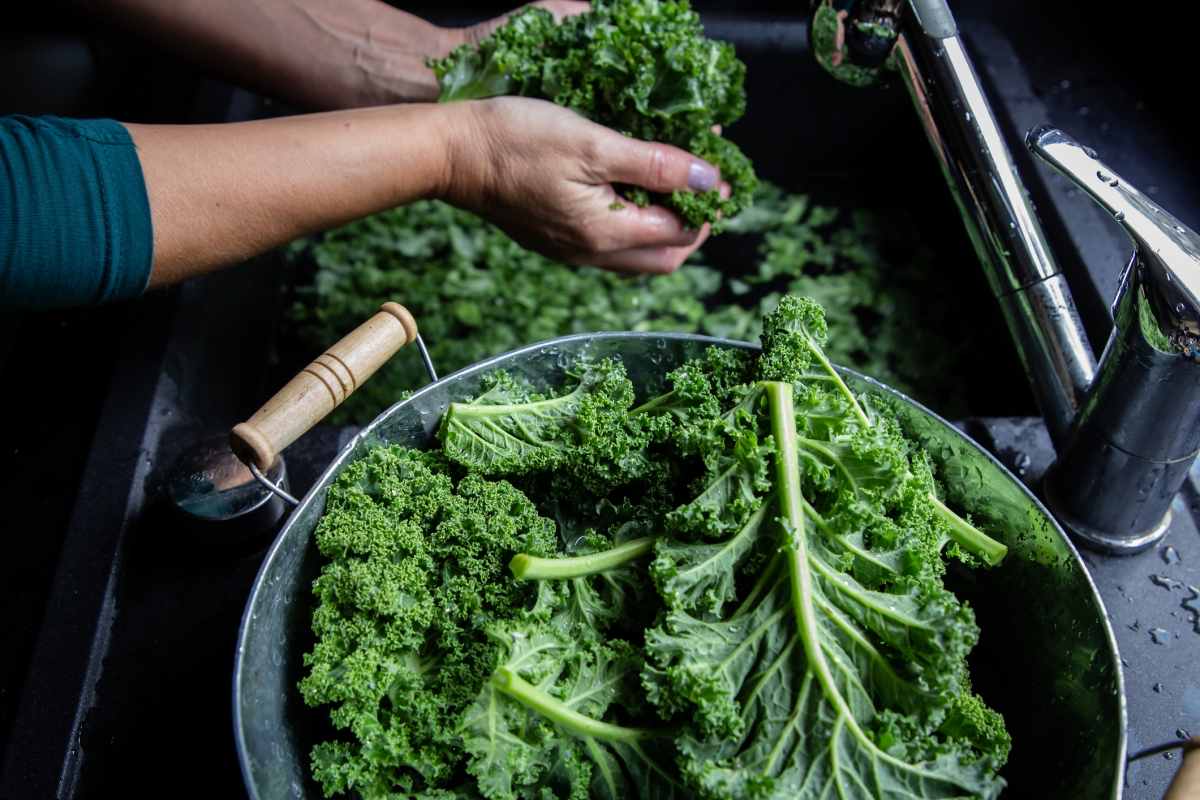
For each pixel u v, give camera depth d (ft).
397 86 3.98
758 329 4.62
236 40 3.87
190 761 2.67
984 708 2.23
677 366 2.69
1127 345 2.49
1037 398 3.12
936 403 4.41
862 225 5.17
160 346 3.53
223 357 3.96
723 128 5.28
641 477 2.46
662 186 3.54
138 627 2.90
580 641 2.19
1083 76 4.73
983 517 2.49
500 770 1.96
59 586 2.93
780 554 2.14
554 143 3.35
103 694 2.76
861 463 2.20
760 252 5.03
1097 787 1.94
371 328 2.42
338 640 2.15
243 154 2.91
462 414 2.49
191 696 2.76
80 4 3.75
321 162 3.05
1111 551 2.97
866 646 2.05
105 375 3.51
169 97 4.64
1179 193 4.15
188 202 2.80
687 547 2.17
